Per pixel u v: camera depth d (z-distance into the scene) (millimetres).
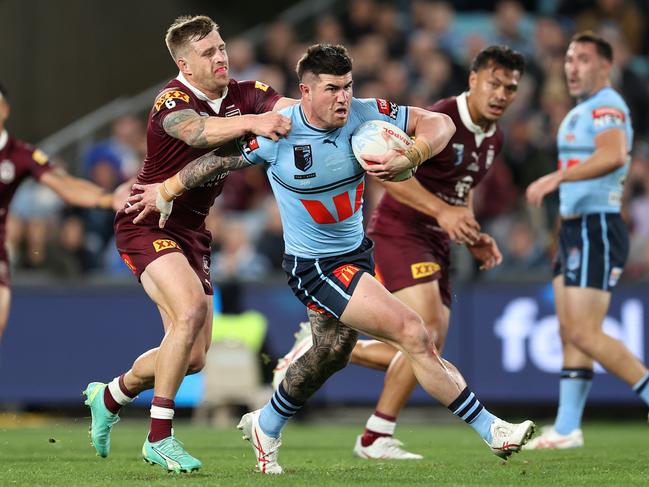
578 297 26938
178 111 19438
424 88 54188
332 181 18203
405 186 23703
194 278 20000
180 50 20281
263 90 21062
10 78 59344
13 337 40188
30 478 18891
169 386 19328
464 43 59594
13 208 48062
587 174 26359
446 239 25812
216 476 18797
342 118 17656
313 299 18844
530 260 44094
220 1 68125
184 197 20750
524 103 52219
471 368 39469
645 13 59938
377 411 24391
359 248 19094
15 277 42688
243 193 50125
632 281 38906
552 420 42062
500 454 18297
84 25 61656
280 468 19625
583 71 27453
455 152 24969
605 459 23312
